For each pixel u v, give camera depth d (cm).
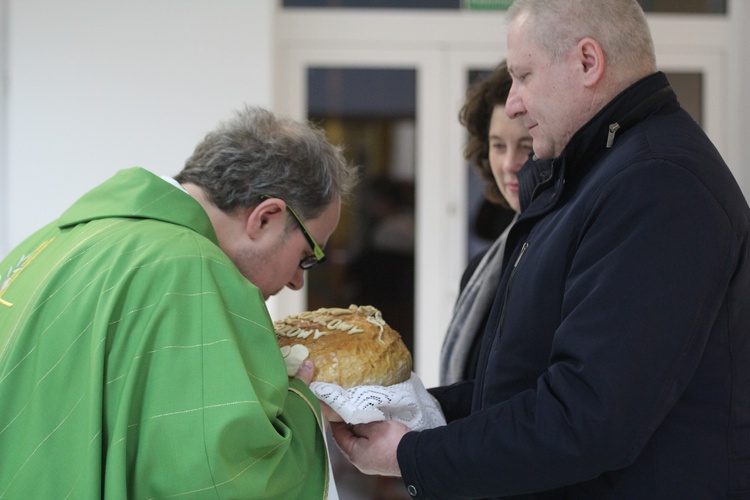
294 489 138
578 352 136
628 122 150
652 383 133
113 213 149
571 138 153
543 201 162
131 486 126
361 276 465
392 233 464
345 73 459
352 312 173
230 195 155
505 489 144
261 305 141
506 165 220
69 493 125
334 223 168
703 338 136
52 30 426
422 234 462
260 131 160
